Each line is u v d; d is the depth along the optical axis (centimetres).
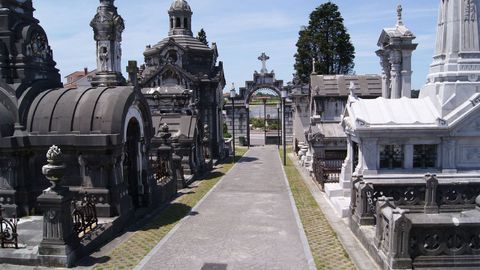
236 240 1297
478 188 1458
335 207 1705
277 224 1484
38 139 1460
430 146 1555
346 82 3347
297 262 1098
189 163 2570
